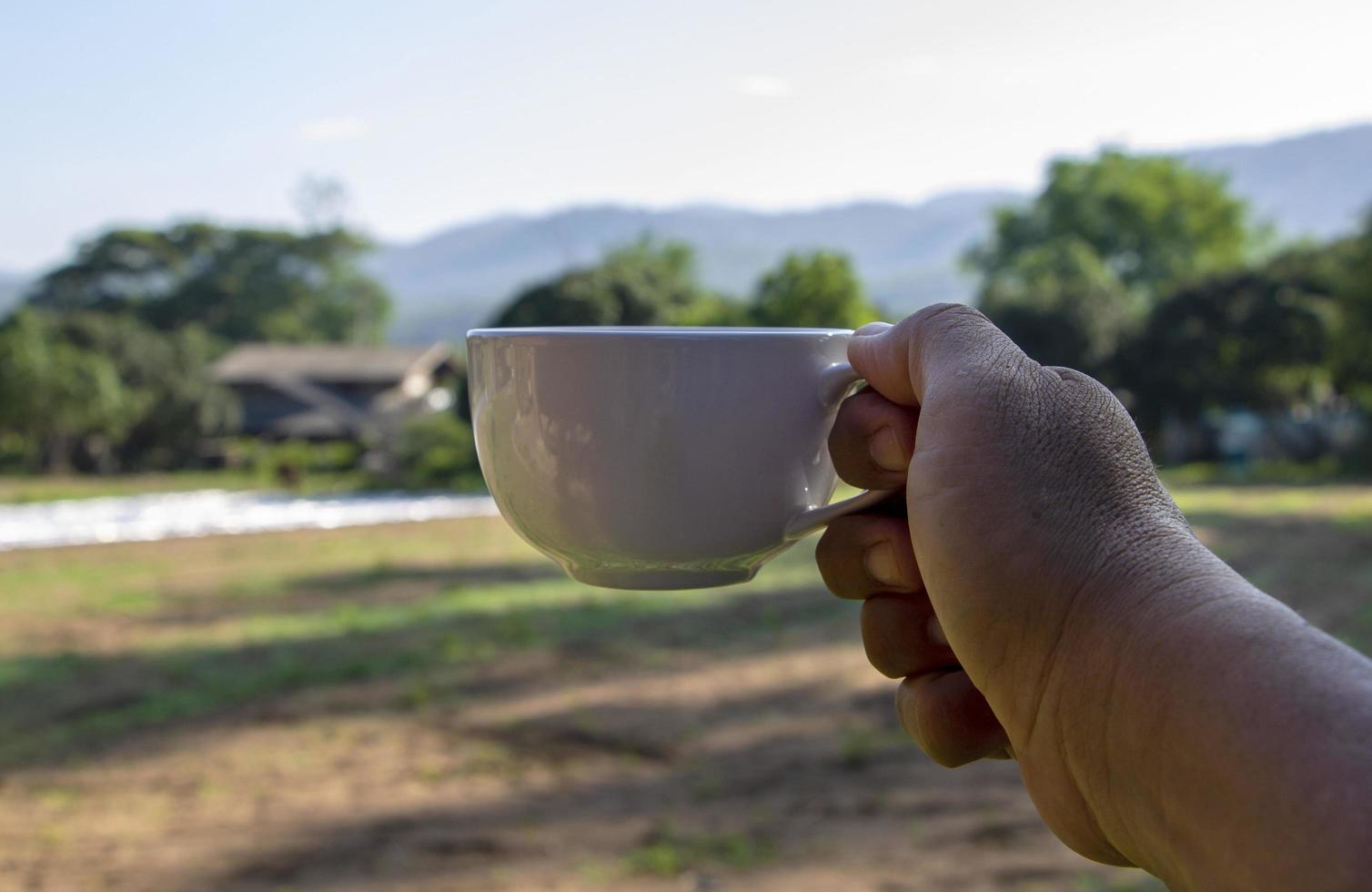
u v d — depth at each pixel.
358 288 101.69
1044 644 0.59
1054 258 58.12
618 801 6.33
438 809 6.27
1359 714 0.43
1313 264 35.62
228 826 6.08
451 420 41.28
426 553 17.70
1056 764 0.59
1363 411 33.31
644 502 0.88
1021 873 5.01
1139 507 0.60
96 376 47.44
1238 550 15.23
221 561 17.22
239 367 61.38
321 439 58.22
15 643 11.00
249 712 8.31
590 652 10.06
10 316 49.94
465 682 9.11
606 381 0.87
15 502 33.66
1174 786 0.49
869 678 8.95
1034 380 0.66
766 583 13.33
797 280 40.22
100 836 5.95
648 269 39.72
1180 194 59.81
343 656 10.09
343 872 5.39
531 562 16.44
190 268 96.62
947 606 0.63
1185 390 35.91
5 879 5.37
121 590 14.25
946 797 6.12
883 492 0.86
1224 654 0.49
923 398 0.73
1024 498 0.62
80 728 7.99
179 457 52.78
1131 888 4.68
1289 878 0.43
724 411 0.88
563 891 5.06
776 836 5.66
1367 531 17.08
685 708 8.26
